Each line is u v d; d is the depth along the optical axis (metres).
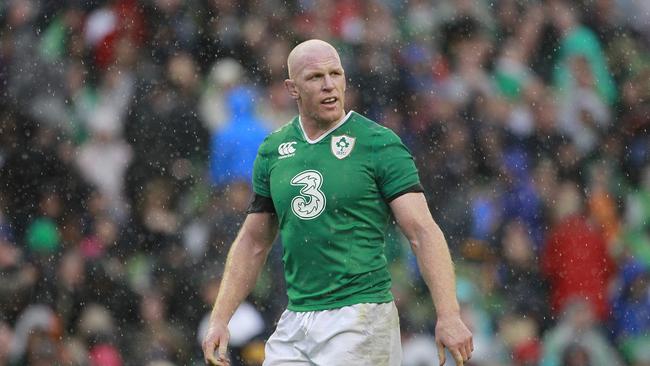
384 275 21.56
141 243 40.81
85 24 47.50
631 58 52.03
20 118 45.41
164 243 40.69
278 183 21.70
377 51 48.28
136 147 43.66
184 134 43.47
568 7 52.22
